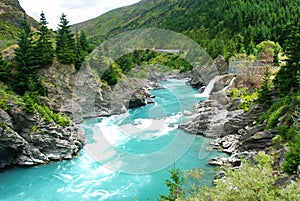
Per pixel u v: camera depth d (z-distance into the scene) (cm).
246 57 7212
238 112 3959
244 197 1163
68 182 2927
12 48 5256
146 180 2712
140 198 2498
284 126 2669
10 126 3406
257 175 1261
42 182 2962
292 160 1803
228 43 9362
